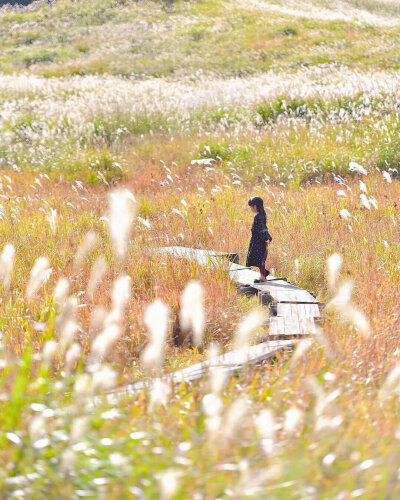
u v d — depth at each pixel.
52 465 5.30
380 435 6.07
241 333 5.92
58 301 10.59
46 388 6.45
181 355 10.74
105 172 30.47
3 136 37.91
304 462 5.07
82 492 5.01
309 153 30.41
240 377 7.96
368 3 90.06
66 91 49.41
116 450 5.44
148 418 6.34
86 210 22.73
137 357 10.06
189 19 73.50
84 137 37.09
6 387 6.65
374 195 23.97
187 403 6.78
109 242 16.84
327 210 21.62
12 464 5.32
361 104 37.09
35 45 71.38
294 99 38.78
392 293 12.64
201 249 17.86
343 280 14.67
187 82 51.44
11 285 12.80
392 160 29.12
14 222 19.89
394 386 6.87
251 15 73.25
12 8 87.88
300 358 8.36
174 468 5.12
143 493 4.88
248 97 40.78
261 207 15.45
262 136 34.12
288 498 4.71
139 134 37.09
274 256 17.52
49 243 16.66
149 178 29.23
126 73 58.16
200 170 30.41
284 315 12.20
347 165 28.92
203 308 12.06
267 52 59.72
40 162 32.84
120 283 6.72
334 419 5.70
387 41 61.06
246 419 5.79
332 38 62.94
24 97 48.09
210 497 4.83
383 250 16.70
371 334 9.66
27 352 6.79
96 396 6.68
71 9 79.75
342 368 8.09
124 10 77.62
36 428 5.17
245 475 4.56
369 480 4.99
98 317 7.51
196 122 38.00
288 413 5.14
